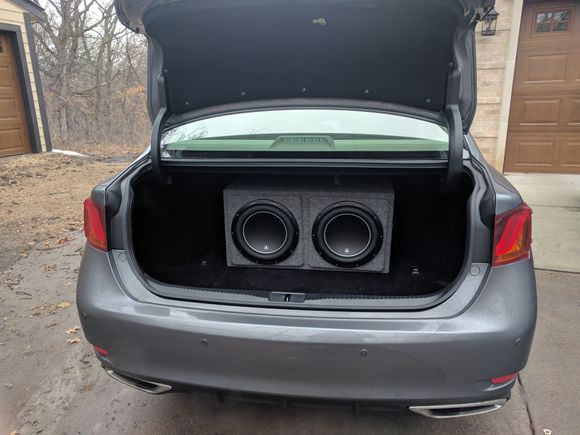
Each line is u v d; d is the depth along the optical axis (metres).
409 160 1.63
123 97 16.16
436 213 1.81
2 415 1.90
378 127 1.81
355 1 1.41
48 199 5.28
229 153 1.81
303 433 1.79
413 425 1.81
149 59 1.90
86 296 1.54
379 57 1.67
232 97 1.94
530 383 2.00
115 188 1.62
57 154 8.47
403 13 1.44
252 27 1.59
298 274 1.89
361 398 1.35
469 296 1.35
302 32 1.60
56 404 1.97
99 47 15.52
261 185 1.91
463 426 1.80
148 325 1.43
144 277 1.56
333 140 1.79
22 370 2.19
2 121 7.68
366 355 1.31
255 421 1.86
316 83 1.83
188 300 1.48
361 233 1.81
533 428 1.77
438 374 1.31
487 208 1.38
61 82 14.32
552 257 3.31
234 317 1.40
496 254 1.37
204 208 2.13
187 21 1.57
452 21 1.44
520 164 5.87
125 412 1.92
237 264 1.96
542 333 2.38
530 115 5.68
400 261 1.96
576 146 5.62
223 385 1.42
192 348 1.41
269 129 1.89
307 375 1.35
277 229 1.86
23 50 7.91
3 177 6.28
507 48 5.32
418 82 1.72
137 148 12.50
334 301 1.42
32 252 3.67
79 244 3.85
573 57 5.36
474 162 1.68
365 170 1.67
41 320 2.63
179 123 1.95
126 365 1.50
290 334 1.34
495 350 1.30
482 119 5.62
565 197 4.76
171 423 1.85
